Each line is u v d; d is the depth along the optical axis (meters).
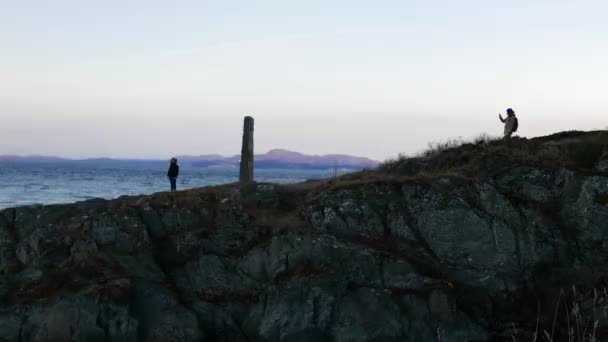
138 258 22.28
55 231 22.89
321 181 28.86
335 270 21.12
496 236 22.83
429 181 24.95
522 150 27.30
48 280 20.36
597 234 22.97
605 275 21.92
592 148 26.03
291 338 19.59
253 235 23.12
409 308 20.06
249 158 31.02
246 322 20.91
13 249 23.34
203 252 22.61
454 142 30.52
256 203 25.20
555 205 24.20
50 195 84.88
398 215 23.86
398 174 28.45
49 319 19.03
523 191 24.77
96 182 144.50
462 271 22.20
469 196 24.22
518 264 22.36
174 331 19.61
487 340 19.97
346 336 19.36
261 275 21.97
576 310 15.48
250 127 31.17
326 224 23.45
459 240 22.89
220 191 26.09
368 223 23.64
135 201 25.16
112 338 18.88
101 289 19.39
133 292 20.02
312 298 20.19
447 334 19.56
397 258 21.41
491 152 27.03
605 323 20.16
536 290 22.00
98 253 21.70
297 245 21.92
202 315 20.84
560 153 26.53
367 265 21.14
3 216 24.20
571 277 22.20
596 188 23.64
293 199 25.84
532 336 20.44
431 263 22.27
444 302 20.00
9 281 21.22
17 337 19.08
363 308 19.89
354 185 25.12
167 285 21.30
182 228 24.06
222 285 21.92
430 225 23.30
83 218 23.42
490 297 21.55
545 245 22.66
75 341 18.73
